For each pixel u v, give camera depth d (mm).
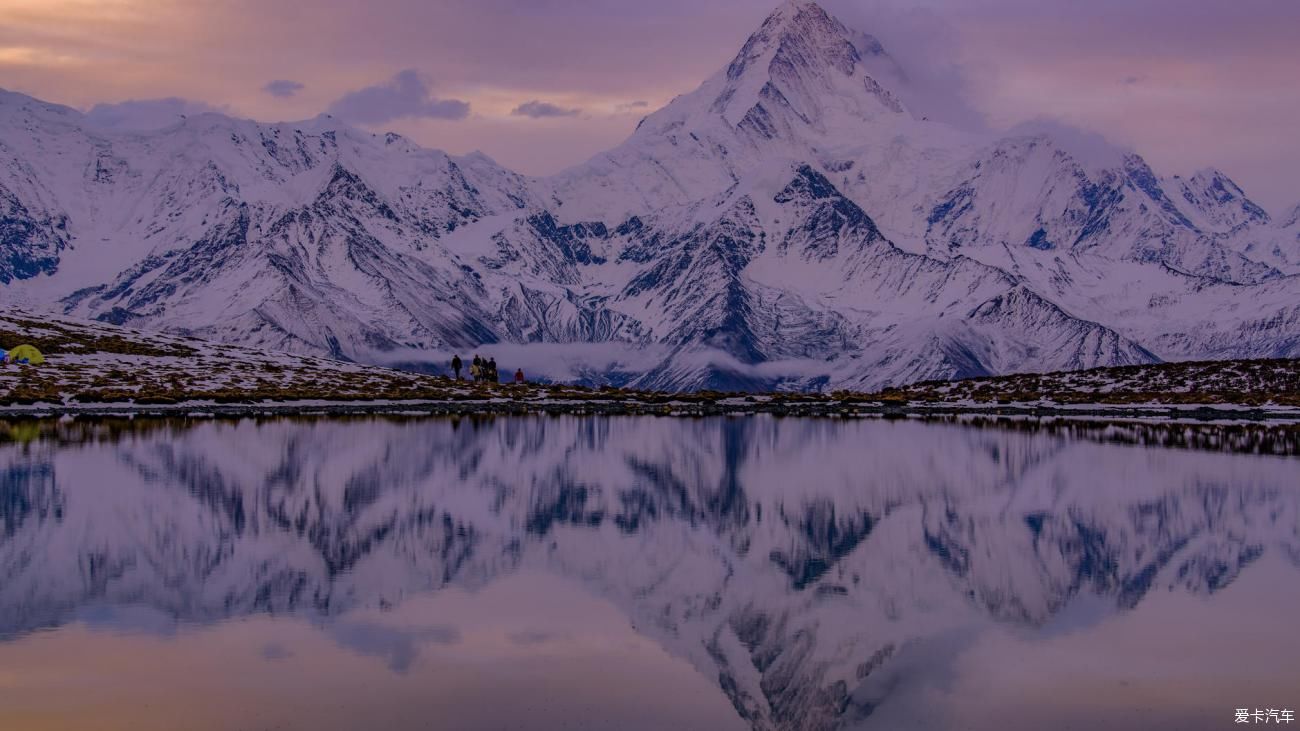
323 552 45594
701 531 50500
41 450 75312
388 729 28641
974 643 34594
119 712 29375
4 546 45938
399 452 77375
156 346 153750
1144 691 30812
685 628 36062
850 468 70750
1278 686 31156
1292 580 41500
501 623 36438
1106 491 60906
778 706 30203
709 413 125188
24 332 148750
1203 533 49500
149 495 57906
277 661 32938
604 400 139000
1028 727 28984
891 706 30125
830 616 37500
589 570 43156
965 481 64938
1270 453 77812
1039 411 125188
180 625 35906
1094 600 39125
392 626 36000
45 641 34375
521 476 66750
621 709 29953
